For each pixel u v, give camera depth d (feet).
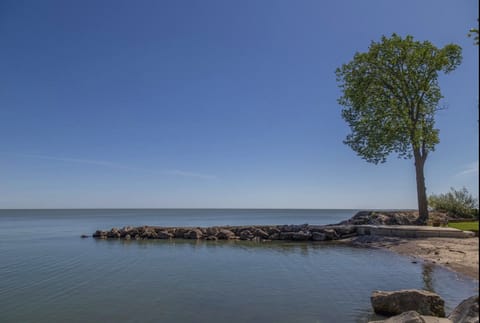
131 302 42.14
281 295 44.32
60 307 40.50
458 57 104.73
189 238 123.65
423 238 86.43
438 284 46.73
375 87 112.27
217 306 40.11
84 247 101.55
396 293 35.73
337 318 35.32
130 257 80.02
